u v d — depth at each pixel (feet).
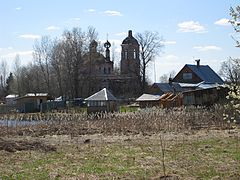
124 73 305.73
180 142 71.67
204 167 47.57
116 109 165.89
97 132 94.22
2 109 219.00
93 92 286.05
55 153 61.26
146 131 92.99
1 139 73.46
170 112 118.93
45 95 243.40
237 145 65.82
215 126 98.48
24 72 345.10
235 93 33.45
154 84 224.74
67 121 118.83
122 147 66.85
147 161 52.49
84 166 49.80
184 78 276.21
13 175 44.68
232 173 43.80
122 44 310.45
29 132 97.71
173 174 43.86
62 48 292.40
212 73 280.10
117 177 43.14
